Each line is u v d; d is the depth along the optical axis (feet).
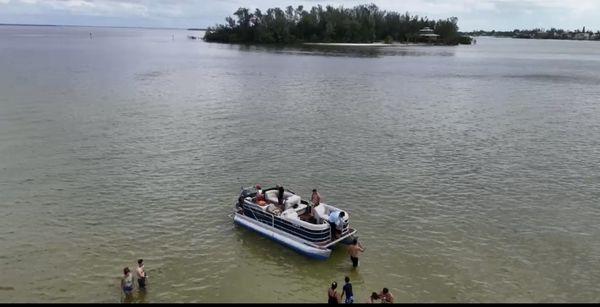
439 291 75.46
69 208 103.09
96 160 134.62
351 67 432.66
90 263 82.02
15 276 77.71
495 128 180.96
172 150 146.20
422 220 100.12
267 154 144.77
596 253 87.35
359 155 144.97
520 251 87.76
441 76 365.61
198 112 204.74
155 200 108.37
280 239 88.89
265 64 453.17
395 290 75.77
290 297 74.18
